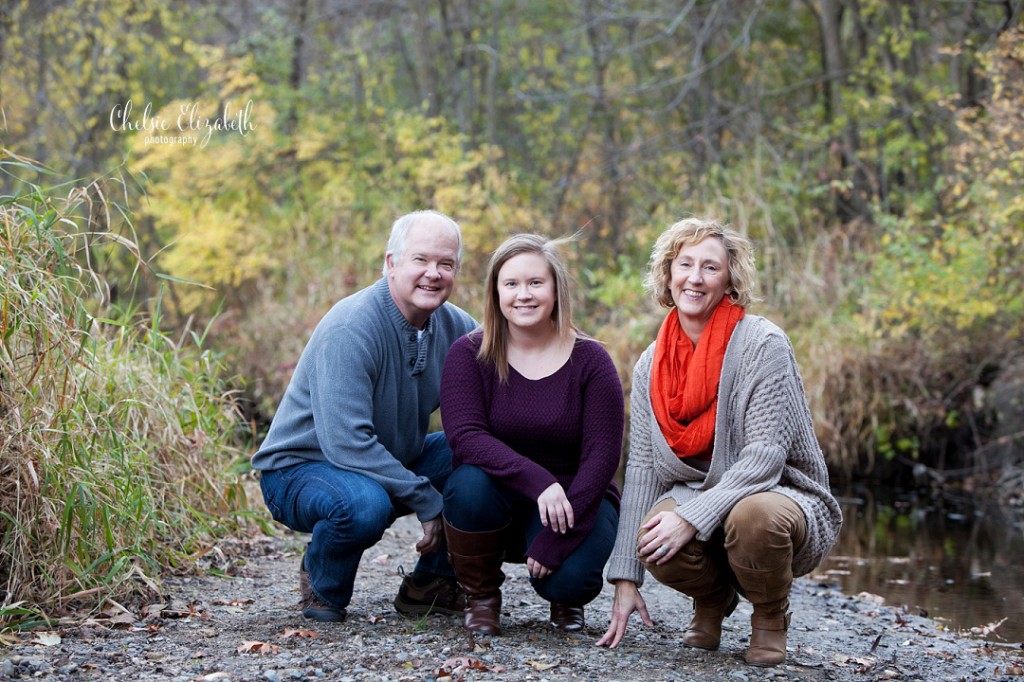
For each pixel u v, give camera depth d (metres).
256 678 2.93
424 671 3.04
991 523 7.43
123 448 4.17
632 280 10.34
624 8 14.65
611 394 3.38
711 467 3.23
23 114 14.26
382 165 12.88
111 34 13.73
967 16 11.85
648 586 4.89
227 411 5.77
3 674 2.90
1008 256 8.77
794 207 11.64
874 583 5.42
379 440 3.62
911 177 12.38
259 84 12.45
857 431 9.52
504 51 16.62
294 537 5.29
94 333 4.53
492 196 12.05
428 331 3.67
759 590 3.19
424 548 3.53
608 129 14.61
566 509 3.27
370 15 16.23
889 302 9.38
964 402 9.41
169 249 12.17
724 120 13.19
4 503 3.62
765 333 3.25
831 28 13.04
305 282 11.53
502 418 3.42
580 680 3.00
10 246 3.76
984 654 3.91
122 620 3.52
